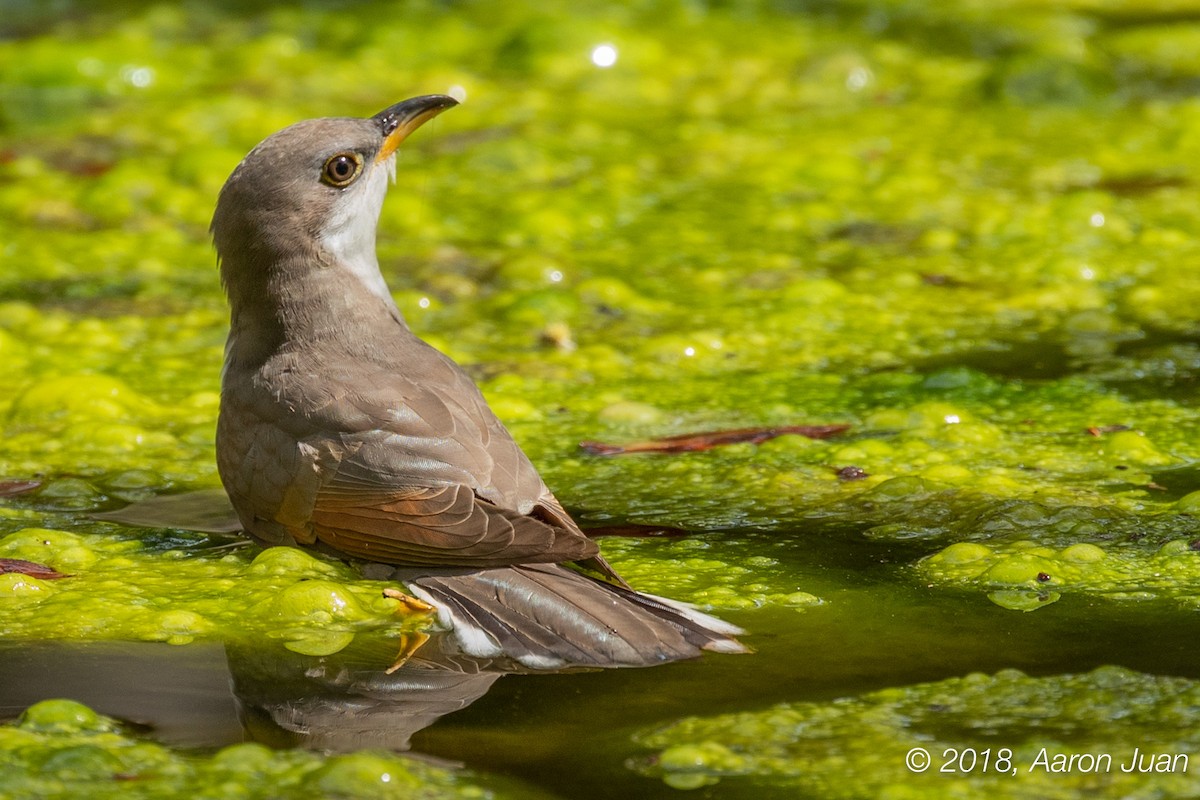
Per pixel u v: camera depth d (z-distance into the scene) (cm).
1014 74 1758
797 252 1319
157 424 977
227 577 745
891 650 648
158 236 1373
